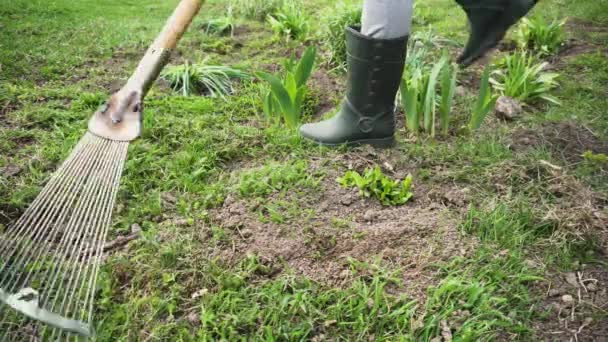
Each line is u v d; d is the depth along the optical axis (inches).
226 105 89.5
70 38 114.3
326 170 72.0
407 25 70.6
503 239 59.8
